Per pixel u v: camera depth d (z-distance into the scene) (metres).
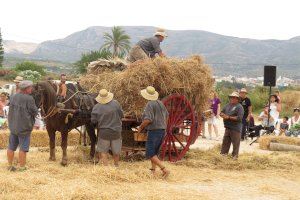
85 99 12.05
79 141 14.70
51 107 11.24
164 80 12.52
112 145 11.17
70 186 8.77
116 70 13.49
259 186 10.48
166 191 9.23
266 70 21.81
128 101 12.35
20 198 8.01
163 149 12.88
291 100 45.28
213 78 13.78
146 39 13.82
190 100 13.38
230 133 13.98
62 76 12.41
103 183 9.52
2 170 10.45
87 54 64.75
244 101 20.48
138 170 10.68
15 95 10.57
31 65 79.06
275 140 18.31
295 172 12.66
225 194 9.53
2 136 15.20
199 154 14.09
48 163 11.57
